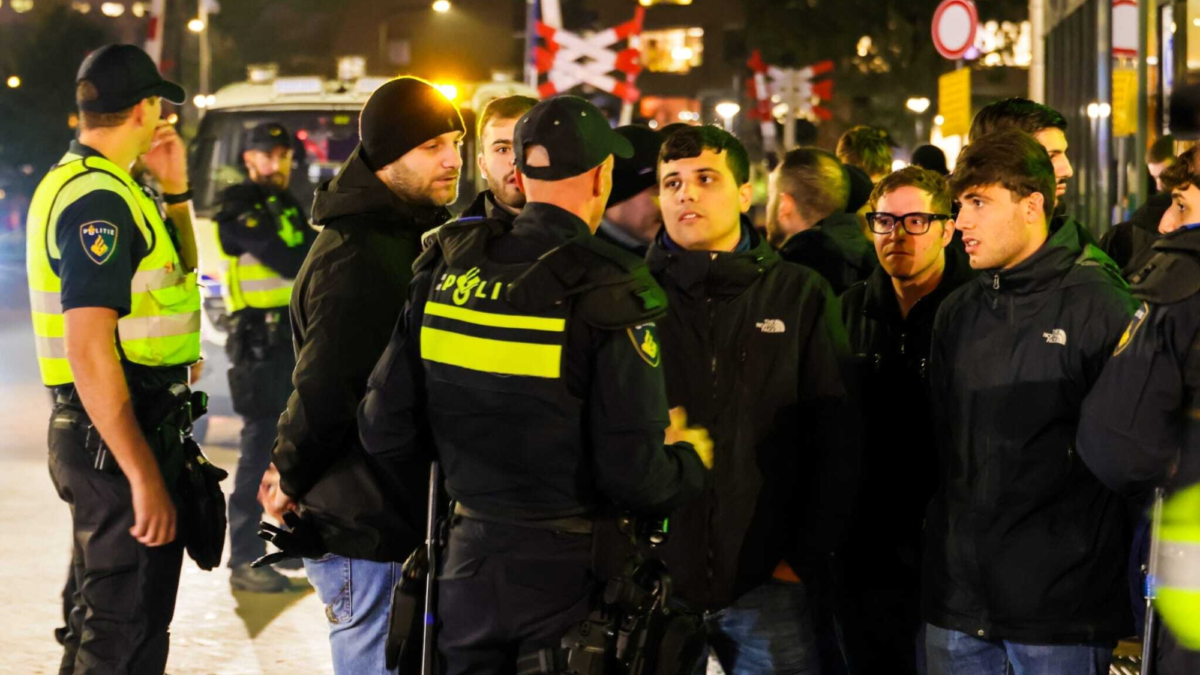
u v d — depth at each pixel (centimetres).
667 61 4959
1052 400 320
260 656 531
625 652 289
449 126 357
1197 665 291
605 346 288
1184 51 688
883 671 406
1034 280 323
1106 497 322
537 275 290
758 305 351
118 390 364
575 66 1997
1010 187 323
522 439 291
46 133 3794
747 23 3128
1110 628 324
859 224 473
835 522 350
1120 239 500
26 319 1952
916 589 397
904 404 396
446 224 314
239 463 627
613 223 404
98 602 378
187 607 595
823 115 3012
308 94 1092
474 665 300
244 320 629
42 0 3859
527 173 299
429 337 302
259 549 621
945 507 340
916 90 3075
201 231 999
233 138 1070
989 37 3098
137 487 367
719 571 346
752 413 348
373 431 313
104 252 364
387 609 354
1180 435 294
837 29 3039
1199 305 290
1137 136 707
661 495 294
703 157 349
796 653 362
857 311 419
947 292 393
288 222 639
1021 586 323
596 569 293
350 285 343
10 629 554
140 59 383
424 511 345
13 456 915
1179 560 293
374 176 351
